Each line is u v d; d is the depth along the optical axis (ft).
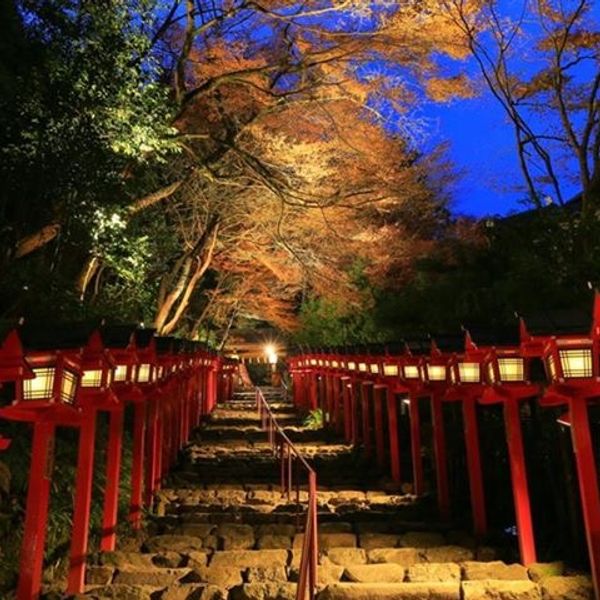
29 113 28.30
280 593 20.93
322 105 53.06
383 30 46.91
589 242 27.78
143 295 47.37
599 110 39.78
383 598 20.76
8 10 27.89
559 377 17.63
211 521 30.63
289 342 125.08
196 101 52.80
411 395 35.40
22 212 31.86
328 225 56.59
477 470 27.53
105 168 30.78
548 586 21.07
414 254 59.47
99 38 29.91
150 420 34.50
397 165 60.70
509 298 28.58
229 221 63.72
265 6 47.47
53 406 16.89
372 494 36.99
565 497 25.49
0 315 31.19
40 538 17.42
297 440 59.82
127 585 21.76
